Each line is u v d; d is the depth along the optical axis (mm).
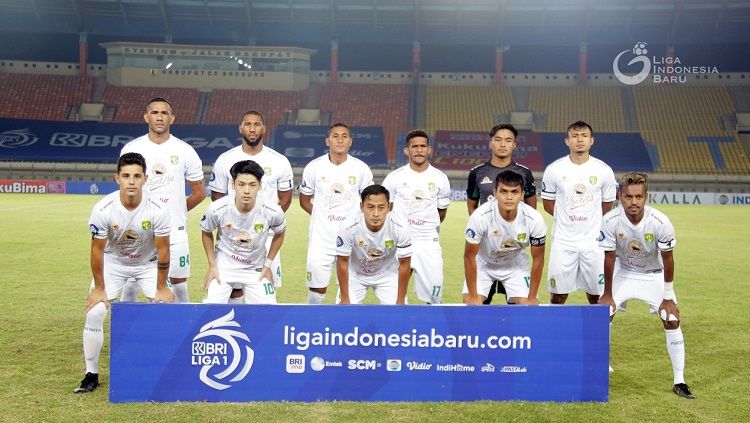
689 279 11930
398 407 5273
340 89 49562
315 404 5320
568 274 7672
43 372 6031
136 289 6656
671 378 6160
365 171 8094
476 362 5477
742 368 6469
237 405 5266
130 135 44344
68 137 43562
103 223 5781
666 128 45438
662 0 44594
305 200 8234
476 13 46094
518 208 6395
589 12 45156
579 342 5504
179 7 46531
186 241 7562
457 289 10641
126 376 5305
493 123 46906
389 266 7164
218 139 44312
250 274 6793
